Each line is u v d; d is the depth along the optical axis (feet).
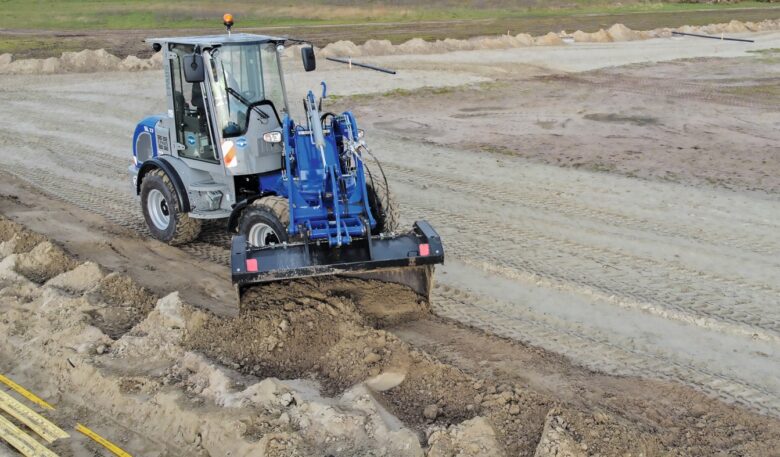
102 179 43.14
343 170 25.58
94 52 84.48
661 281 27.96
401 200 38.14
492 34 113.50
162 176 30.66
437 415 19.38
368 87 71.51
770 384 21.07
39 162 46.93
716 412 19.53
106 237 32.91
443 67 83.41
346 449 17.89
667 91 70.59
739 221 34.81
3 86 73.82
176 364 21.80
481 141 51.29
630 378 21.21
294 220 24.39
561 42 105.50
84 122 58.39
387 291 25.17
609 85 73.97
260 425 18.53
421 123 57.06
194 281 28.09
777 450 17.98
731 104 64.08
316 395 20.03
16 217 35.40
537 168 44.39
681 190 39.70
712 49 101.35
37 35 108.47
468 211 36.40
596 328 24.31
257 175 29.17
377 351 21.86
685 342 23.44
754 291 27.14
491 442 17.76
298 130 25.13
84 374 21.58
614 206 37.11
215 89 27.25
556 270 28.99
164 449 18.78
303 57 27.84
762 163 45.03
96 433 19.57
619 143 50.39
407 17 142.82
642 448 17.51
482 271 28.99
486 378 20.66
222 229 34.09
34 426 19.84
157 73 80.84
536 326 24.44
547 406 19.21
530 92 70.28
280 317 23.17
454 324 24.48
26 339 23.89
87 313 24.95
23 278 27.48
